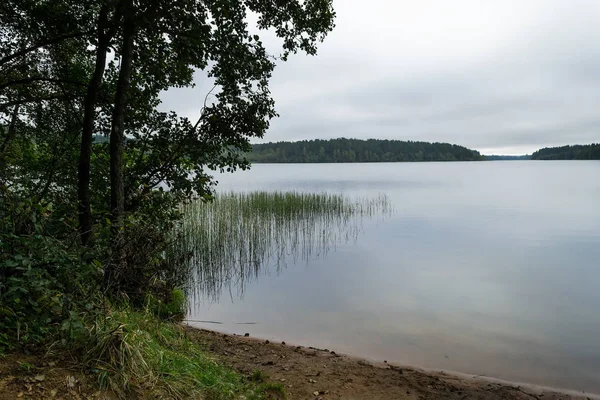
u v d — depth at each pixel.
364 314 7.50
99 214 5.79
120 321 3.44
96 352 2.97
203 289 8.86
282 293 8.74
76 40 6.66
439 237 15.84
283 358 5.27
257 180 59.91
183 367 3.48
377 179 62.91
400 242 14.78
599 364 5.49
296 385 4.36
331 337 6.41
